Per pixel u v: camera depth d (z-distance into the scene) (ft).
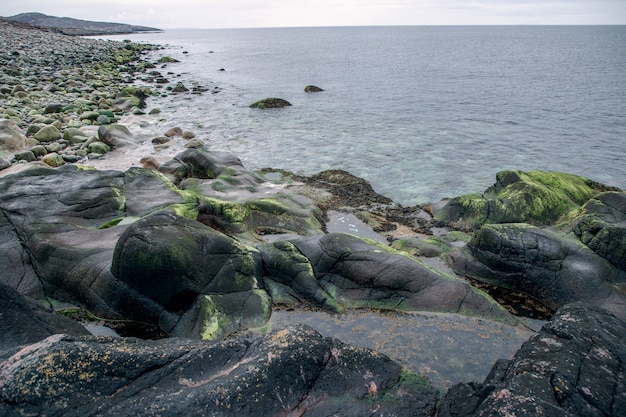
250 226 46.03
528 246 37.58
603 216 43.19
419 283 34.88
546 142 82.17
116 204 43.75
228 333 32.07
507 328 32.40
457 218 49.47
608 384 19.67
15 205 41.39
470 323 32.76
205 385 20.22
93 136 78.74
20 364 19.10
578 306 25.99
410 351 30.27
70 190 44.37
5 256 36.83
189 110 111.86
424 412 21.38
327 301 34.83
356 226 49.39
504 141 82.79
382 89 142.51
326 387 21.50
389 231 48.16
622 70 191.93
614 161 71.92
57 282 35.70
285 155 74.79
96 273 34.32
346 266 36.11
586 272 35.94
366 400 21.38
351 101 122.83
